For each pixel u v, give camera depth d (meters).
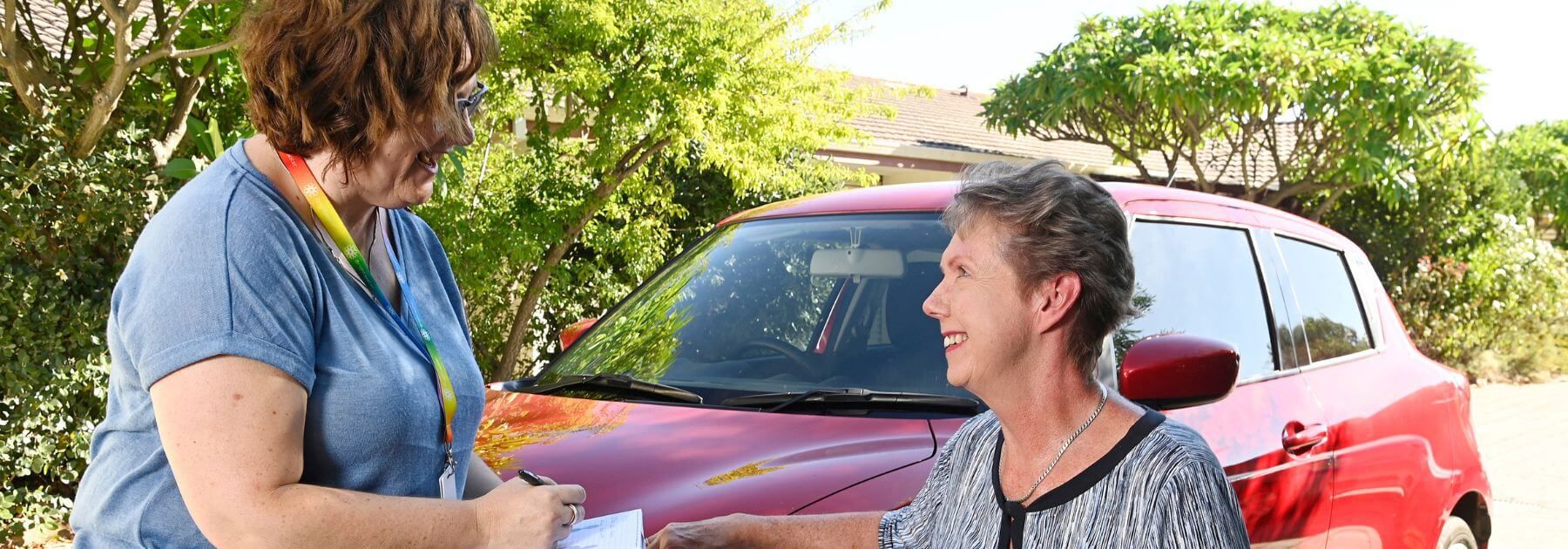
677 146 7.54
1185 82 12.52
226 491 1.53
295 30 1.58
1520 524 7.19
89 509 1.72
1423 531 3.96
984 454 1.95
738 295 3.49
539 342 8.65
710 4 7.39
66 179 5.50
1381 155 12.83
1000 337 1.77
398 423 1.71
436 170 1.78
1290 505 3.31
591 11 6.97
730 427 2.76
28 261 5.45
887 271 3.34
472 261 7.31
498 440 2.81
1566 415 11.59
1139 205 3.50
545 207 7.65
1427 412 4.12
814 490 2.39
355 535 1.58
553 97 7.69
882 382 3.00
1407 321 14.24
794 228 3.71
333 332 1.68
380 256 1.90
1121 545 1.69
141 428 1.64
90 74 6.00
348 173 1.67
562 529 1.74
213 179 1.66
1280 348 3.67
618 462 2.58
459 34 1.66
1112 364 3.00
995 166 1.84
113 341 1.65
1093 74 13.17
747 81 7.63
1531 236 15.44
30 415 5.41
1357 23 13.34
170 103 6.33
